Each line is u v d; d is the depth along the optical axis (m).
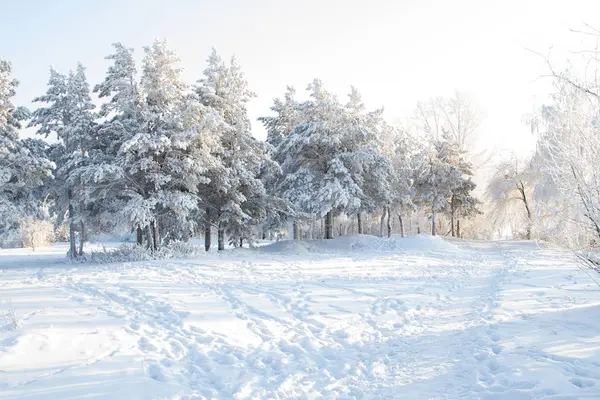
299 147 31.08
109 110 22.25
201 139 21.31
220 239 27.33
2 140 20.58
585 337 6.41
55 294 10.28
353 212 33.50
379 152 34.00
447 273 16.39
